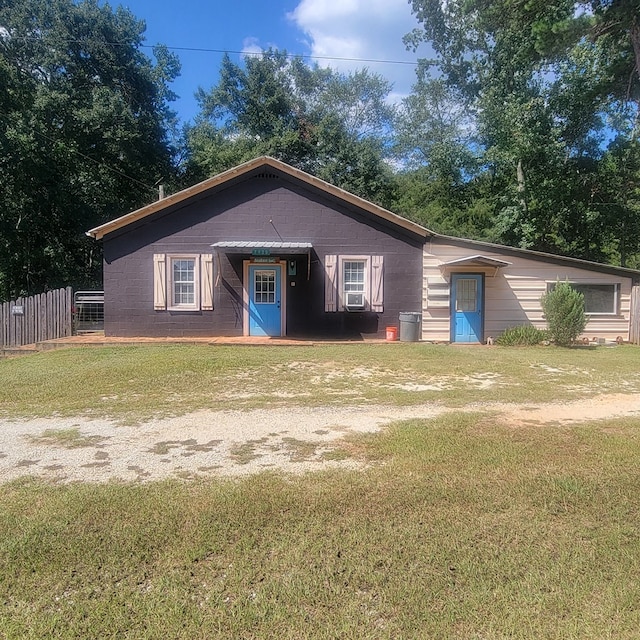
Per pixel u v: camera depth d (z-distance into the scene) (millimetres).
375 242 14812
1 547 3146
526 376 9281
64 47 25984
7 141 22188
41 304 15266
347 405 7062
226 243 14164
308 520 3490
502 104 24625
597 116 23500
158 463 4672
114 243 14812
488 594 2705
